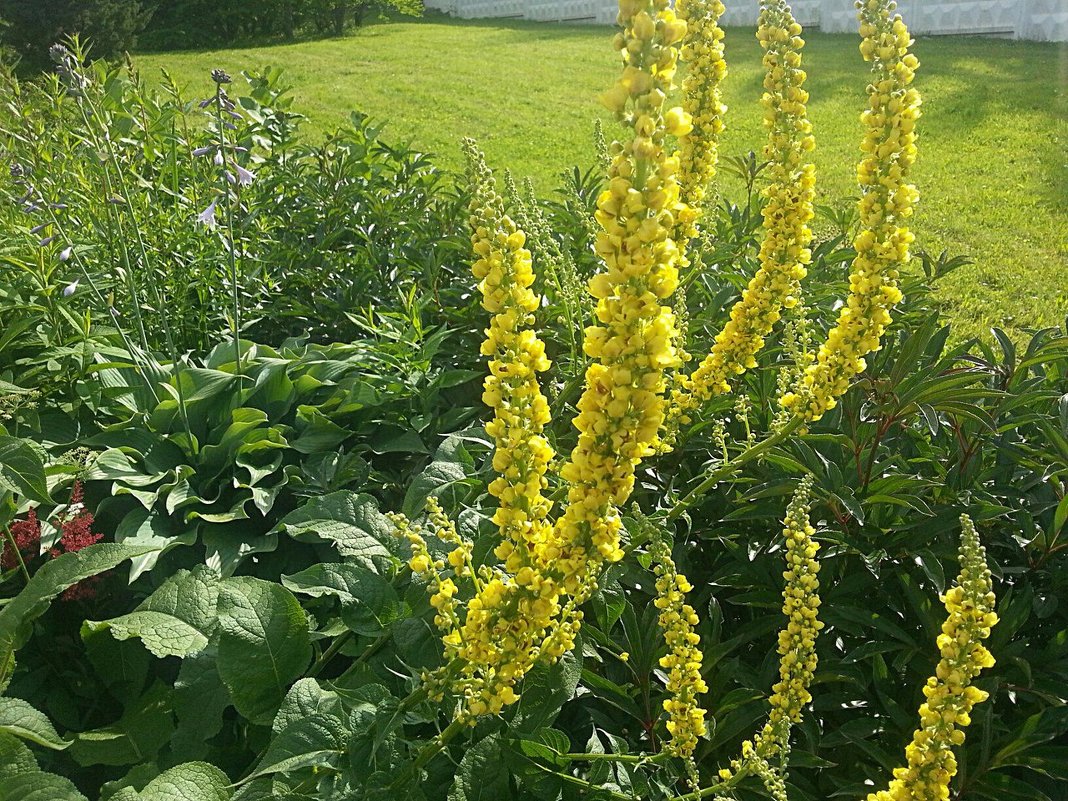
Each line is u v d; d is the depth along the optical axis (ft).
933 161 31.17
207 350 14.29
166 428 11.39
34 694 8.71
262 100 17.67
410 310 12.60
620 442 5.00
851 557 9.16
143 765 7.47
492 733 7.19
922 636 8.61
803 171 8.59
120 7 51.08
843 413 9.11
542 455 5.46
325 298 14.43
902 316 12.00
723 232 13.85
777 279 8.66
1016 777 8.23
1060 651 8.05
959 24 52.26
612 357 4.91
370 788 6.39
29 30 47.70
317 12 71.51
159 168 15.71
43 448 10.60
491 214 5.28
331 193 16.52
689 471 10.13
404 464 12.01
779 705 6.24
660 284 4.75
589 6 76.43
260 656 7.43
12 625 7.57
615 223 4.66
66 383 12.05
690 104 9.28
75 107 13.70
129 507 10.78
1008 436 9.79
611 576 8.08
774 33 8.42
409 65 55.83
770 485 8.54
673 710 6.36
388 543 8.48
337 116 42.09
